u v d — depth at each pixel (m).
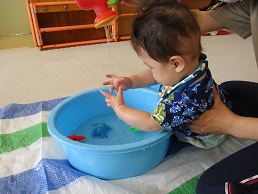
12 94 1.42
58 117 0.88
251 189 0.53
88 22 2.91
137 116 0.70
